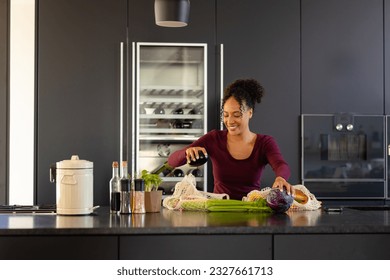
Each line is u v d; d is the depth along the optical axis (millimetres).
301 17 5223
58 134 5109
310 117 5207
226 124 3713
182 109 5195
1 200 5172
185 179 3553
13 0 5223
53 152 5109
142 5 5133
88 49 5125
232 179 3779
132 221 2799
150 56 5145
